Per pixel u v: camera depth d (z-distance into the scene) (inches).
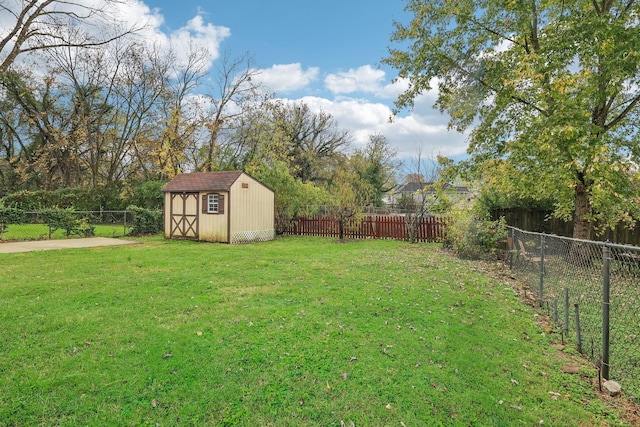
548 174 365.4
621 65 298.8
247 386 123.4
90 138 1032.8
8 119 1121.4
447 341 163.5
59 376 128.3
